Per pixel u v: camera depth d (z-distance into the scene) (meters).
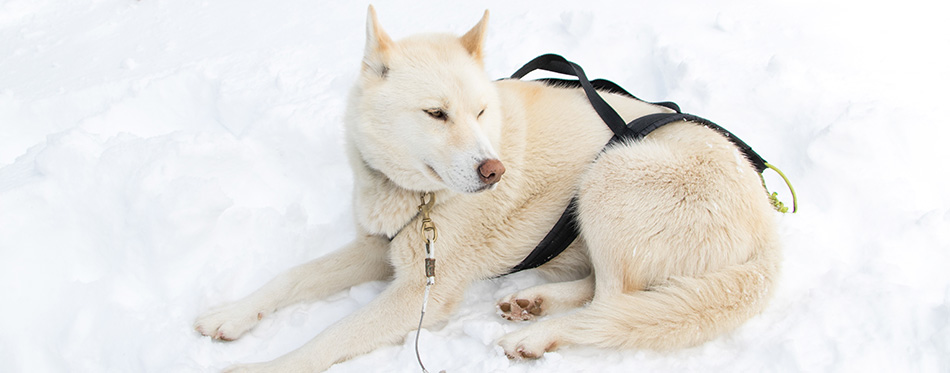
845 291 2.41
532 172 2.61
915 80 3.77
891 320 2.22
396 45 2.37
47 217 2.69
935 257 2.61
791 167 3.28
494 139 2.41
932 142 3.13
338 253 2.71
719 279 2.28
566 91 2.87
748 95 3.63
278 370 2.18
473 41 2.46
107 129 3.76
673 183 2.39
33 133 3.96
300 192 3.31
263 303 2.47
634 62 4.23
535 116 2.67
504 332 2.37
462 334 2.46
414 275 2.52
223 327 2.35
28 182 2.79
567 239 2.62
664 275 2.41
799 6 4.82
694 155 2.44
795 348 2.14
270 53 4.45
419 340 2.37
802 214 2.95
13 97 3.96
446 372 2.21
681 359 2.22
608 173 2.47
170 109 4.07
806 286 2.50
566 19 4.45
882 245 2.70
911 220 2.77
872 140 3.07
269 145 3.54
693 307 2.23
